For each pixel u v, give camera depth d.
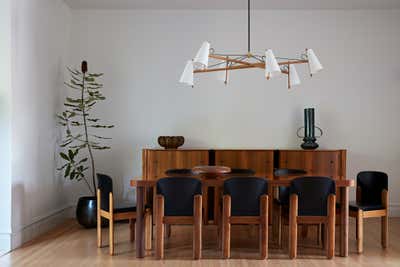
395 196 5.81
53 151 5.29
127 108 5.87
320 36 5.85
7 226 4.07
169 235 4.70
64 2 5.62
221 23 5.87
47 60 5.06
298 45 5.85
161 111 5.87
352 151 5.82
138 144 5.87
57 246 4.23
